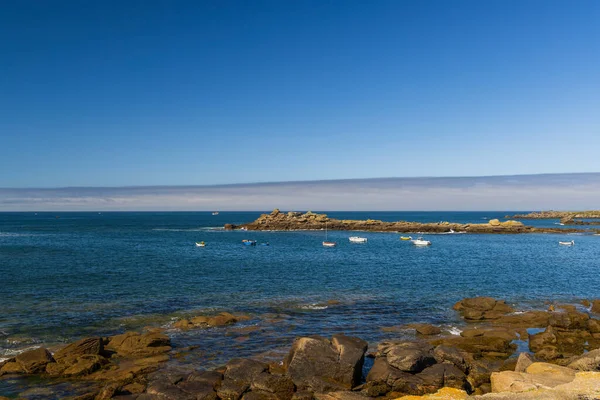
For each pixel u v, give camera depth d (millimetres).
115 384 21578
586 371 20969
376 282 54219
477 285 52750
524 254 90000
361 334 31844
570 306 40562
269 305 40844
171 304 40812
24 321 34156
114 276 56531
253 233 157125
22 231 157125
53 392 21312
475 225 171375
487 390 21562
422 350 23703
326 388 21500
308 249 99875
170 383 21422
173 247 100562
